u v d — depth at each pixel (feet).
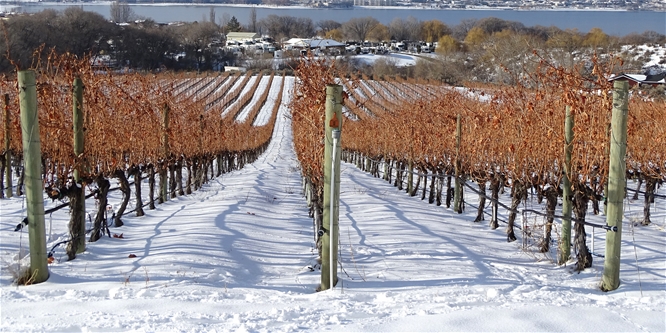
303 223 36.04
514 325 14.37
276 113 182.50
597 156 23.76
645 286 18.98
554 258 24.91
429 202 45.55
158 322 14.58
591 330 14.16
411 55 216.74
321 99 28.25
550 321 14.69
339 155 19.36
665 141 35.91
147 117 40.40
